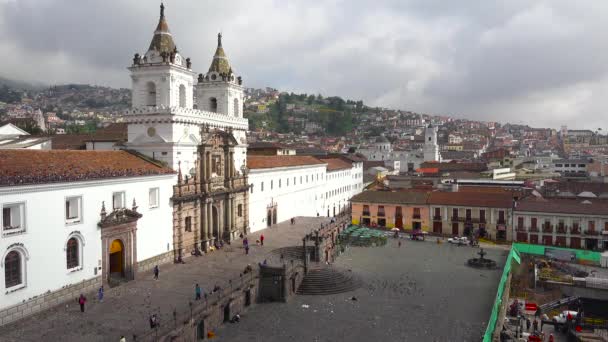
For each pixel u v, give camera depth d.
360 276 56.47
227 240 63.72
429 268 61.06
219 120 61.72
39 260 35.81
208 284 43.88
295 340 37.31
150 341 30.64
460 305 46.12
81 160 42.75
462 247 75.50
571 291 60.25
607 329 49.53
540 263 69.69
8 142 65.12
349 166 131.38
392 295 49.19
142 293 41.12
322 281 51.09
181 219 53.62
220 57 68.12
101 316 35.31
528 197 88.69
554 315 54.41
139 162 49.78
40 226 35.78
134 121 53.38
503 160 163.62
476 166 156.12
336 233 78.50
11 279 34.00
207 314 37.81
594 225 76.62
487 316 43.16
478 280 55.41
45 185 35.81
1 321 32.91
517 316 51.50
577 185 100.50
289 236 69.06
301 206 94.94
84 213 40.03
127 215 44.62
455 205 85.44
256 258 54.78
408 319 42.19
